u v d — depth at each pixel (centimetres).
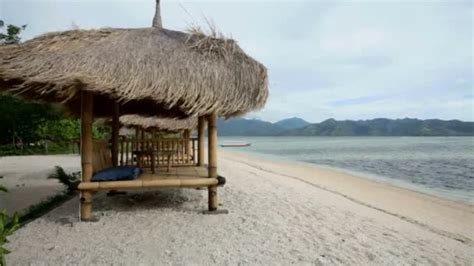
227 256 414
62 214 593
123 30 583
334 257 427
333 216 651
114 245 442
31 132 2417
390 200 1037
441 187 1419
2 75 469
